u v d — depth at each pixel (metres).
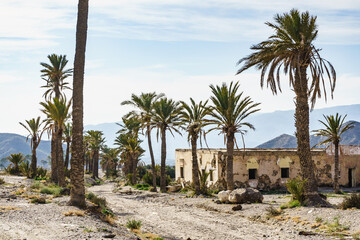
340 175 42.66
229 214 22.22
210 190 37.94
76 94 19.55
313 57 21.56
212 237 16.31
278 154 39.97
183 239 15.82
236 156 38.78
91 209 18.75
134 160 56.94
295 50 21.88
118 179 82.25
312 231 16.22
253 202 24.61
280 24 22.25
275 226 18.09
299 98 21.88
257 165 39.25
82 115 19.62
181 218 21.52
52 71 43.97
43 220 14.47
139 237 14.41
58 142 35.12
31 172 48.06
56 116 34.34
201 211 24.12
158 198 33.09
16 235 11.80
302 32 21.09
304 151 21.48
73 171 19.06
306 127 21.64
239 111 28.52
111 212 22.19
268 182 39.47
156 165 53.97
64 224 13.88
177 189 43.31
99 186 63.72
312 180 21.19
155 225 19.36
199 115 34.12
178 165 52.25
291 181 21.56
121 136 61.38
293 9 21.70
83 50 19.89
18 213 15.69
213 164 39.56
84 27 19.97
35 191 27.30
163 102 40.47
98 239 11.87
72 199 18.89
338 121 35.97
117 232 14.02
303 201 20.98
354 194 19.39
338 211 17.91
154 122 41.47
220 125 28.92
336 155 35.94
